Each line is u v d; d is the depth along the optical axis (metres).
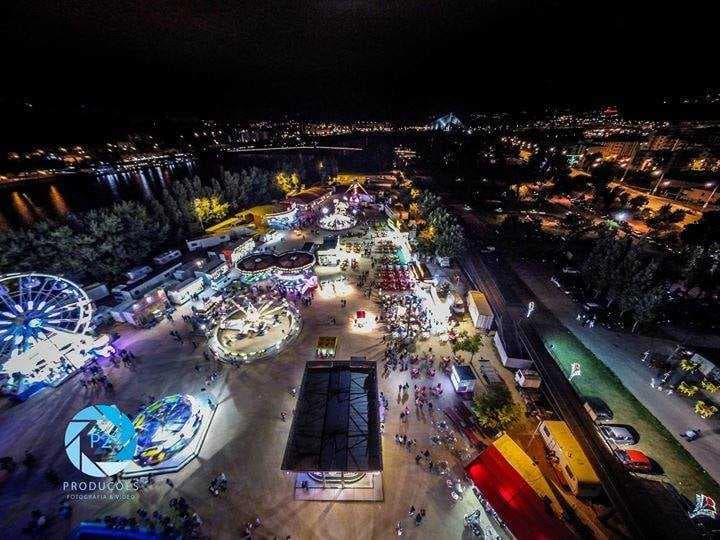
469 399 37.47
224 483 28.81
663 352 45.25
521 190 119.88
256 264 56.81
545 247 76.44
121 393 37.97
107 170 177.00
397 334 46.66
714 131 123.19
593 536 25.95
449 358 43.12
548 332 48.69
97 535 25.56
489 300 56.28
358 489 28.73
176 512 27.05
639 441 33.59
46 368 39.06
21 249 54.19
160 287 52.59
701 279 53.91
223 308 51.66
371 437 28.39
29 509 27.52
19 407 36.47
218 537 25.64
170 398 35.34
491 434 33.72
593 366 42.78
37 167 170.50
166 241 74.19
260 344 44.38
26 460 30.34
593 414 35.69
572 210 100.50
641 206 95.56
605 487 29.42
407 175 145.75
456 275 63.88
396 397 37.50
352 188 102.31
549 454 31.97
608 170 123.50
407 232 74.62
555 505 27.48
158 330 47.94
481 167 144.62
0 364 36.12
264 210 87.12
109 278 60.38
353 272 63.53
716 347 46.00
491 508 26.33
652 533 26.36
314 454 26.98
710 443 33.66
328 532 26.02
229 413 35.66
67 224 64.88
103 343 43.25
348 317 50.91
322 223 84.12
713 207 87.94
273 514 27.06
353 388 32.72
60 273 55.66
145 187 147.62
